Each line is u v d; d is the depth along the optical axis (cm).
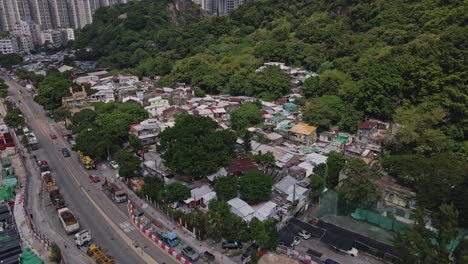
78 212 5553
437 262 3394
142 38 18212
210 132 6856
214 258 4312
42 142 8838
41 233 4966
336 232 4631
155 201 5556
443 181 4647
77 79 13688
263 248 4341
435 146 6231
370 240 4431
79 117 9031
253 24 16025
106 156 7475
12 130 9625
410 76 7662
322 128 8181
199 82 12275
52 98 10981
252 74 11125
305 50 11938
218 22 17075
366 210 4956
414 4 10662
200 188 5722
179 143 6341
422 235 3638
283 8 16000
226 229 4594
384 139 6844
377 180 5178
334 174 5778
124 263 4319
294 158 6619
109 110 9238
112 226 5150
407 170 5103
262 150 7031
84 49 19288
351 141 7462
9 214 5506
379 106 7994
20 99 12912
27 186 6475
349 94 8481
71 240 4844
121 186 6381
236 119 8456
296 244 4547
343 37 11262
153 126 8225
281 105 9681
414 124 6538
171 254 4422
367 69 8550
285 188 5666
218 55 13825
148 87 12381
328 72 9806
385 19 10900
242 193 5362
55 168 7294
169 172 6419
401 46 8912
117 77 13838
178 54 15575
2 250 4575
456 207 4328
